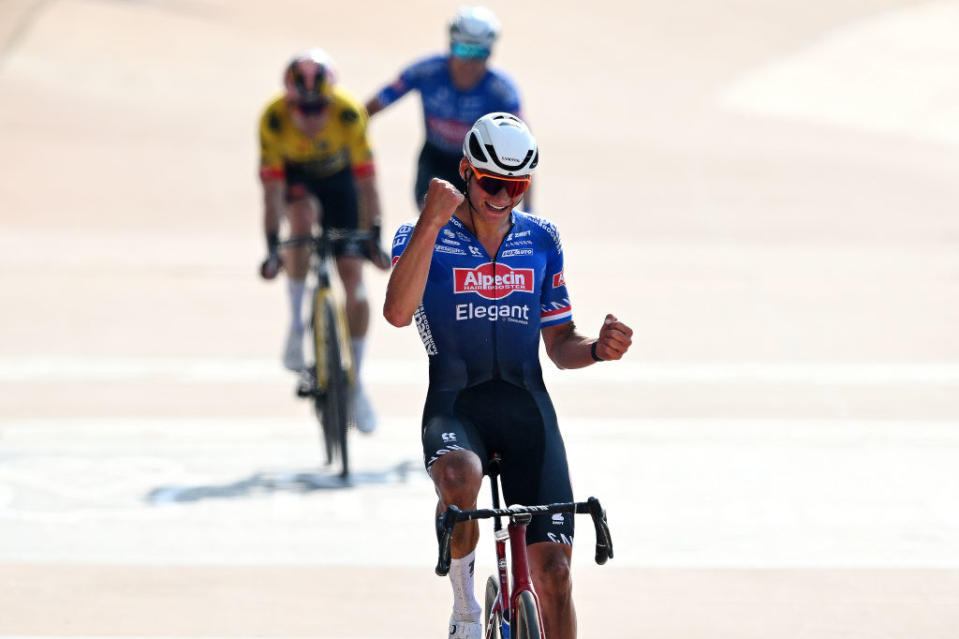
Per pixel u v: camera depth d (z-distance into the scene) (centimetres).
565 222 6119
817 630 1673
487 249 1352
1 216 5894
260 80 9706
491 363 1343
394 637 1644
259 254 5175
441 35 12312
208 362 3341
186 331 3725
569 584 1235
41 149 7256
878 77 12606
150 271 4703
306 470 2406
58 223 5794
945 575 1872
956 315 4072
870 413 2869
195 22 11362
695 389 3094
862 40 14700
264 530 2048
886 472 2409
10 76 8875
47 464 2419
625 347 1271
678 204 6644
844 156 8456
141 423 2734
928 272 4884
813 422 2789
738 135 9169
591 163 7738
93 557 1917
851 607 1752
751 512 2164
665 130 9200
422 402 2958
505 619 1259
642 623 1692
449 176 2758
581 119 9412
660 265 4994
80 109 8306
